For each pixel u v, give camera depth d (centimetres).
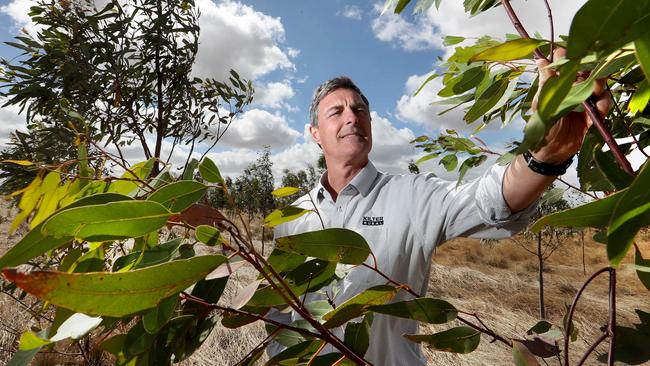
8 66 223
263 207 1100
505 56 38
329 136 156
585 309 636
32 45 224
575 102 32
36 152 202
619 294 744
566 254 1145
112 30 238
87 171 65
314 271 62
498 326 537
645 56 24
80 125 212
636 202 28
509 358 435
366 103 166
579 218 36
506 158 79
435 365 415
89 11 251
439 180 137
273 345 114
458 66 76
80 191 64
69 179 63
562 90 26
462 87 68
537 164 67
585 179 65
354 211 140
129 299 39
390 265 130
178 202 49
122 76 242
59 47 234
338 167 156
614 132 76
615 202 36
